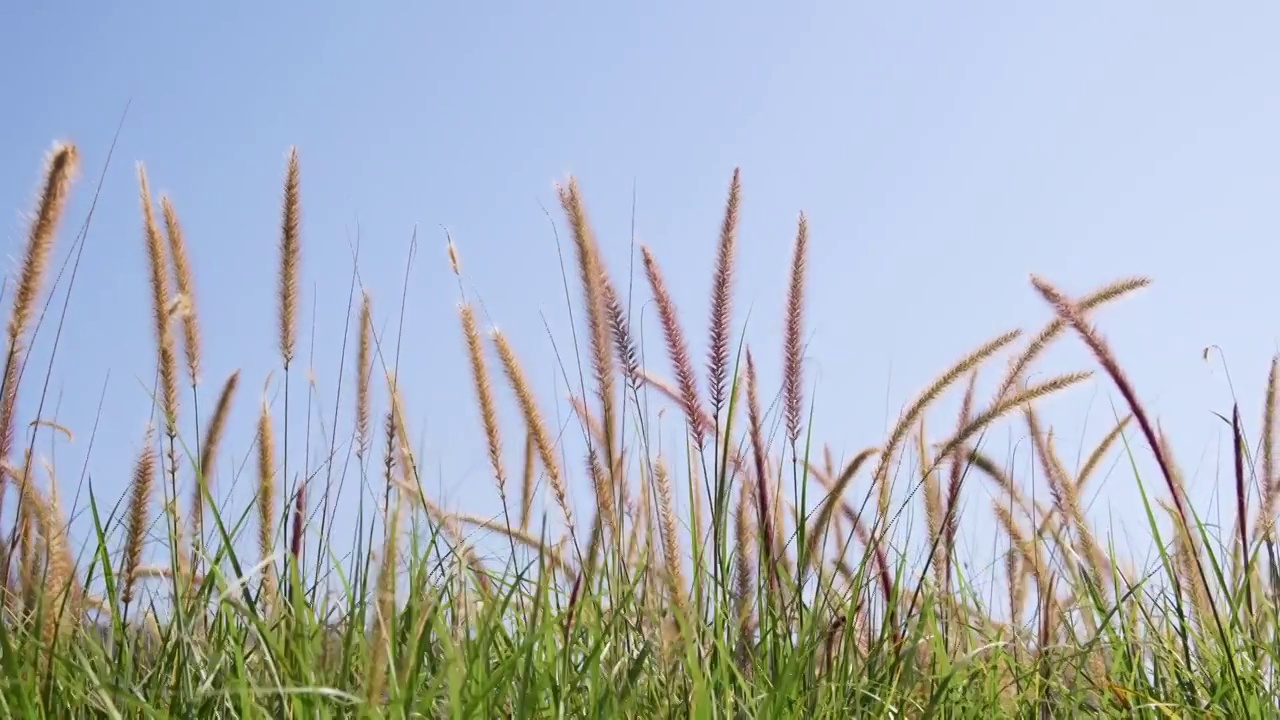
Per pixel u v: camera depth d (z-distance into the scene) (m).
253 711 0.66
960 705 0.90
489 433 0.96
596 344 0.92
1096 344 0.88
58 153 0.80
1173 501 0.96
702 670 0.74
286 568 0.79
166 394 0.85
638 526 0.89
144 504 0.79
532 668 0.69
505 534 0.92
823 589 0.94
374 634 0.54
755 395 0.96
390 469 0.87
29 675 0.63
